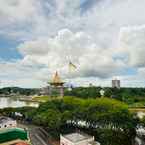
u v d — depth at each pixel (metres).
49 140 126.88
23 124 174.88
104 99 173.50
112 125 127.19
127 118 129.50
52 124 143.25
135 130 133.25
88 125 152.25
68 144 100.75
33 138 130.75
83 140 99.69
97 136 127.56
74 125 155.88
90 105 155.12
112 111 134.62
